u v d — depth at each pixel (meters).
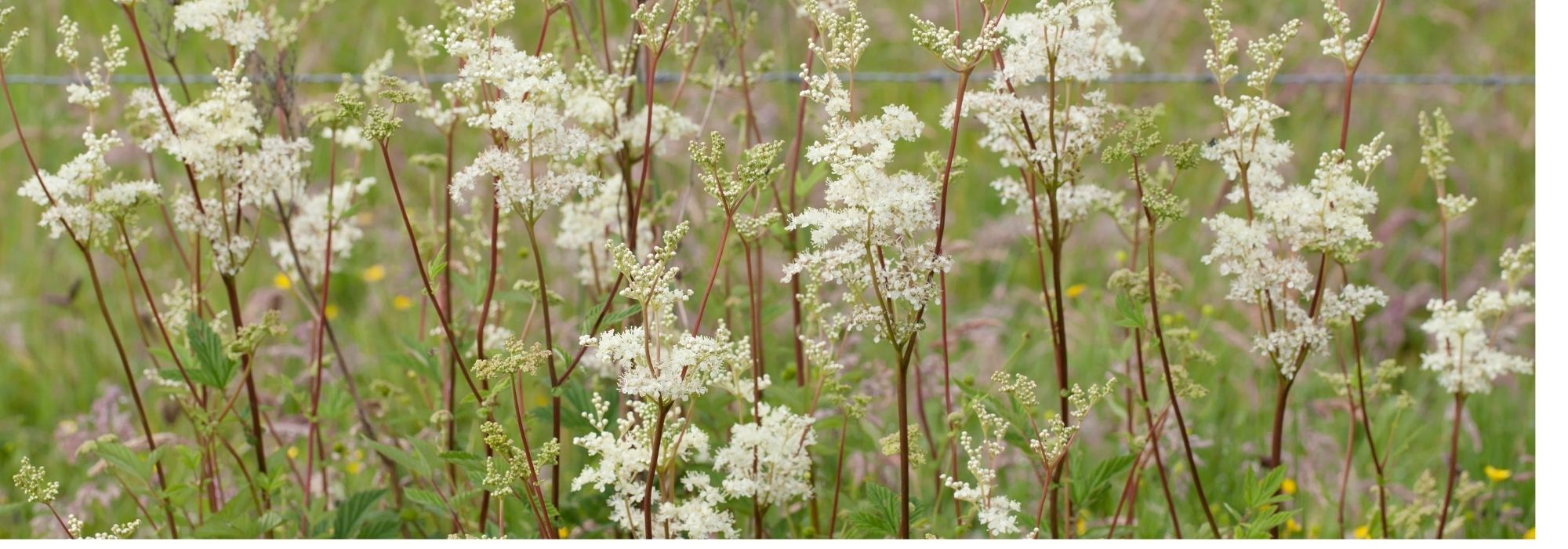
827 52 2.68
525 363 2.67
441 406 3.91
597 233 3.74
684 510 2.78
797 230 3.61
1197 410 4.52
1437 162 3.01
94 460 4.41
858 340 4.64
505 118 2.69
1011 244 5.82
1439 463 4.68
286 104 3.35
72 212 3.07
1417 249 5.86
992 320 4.10
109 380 5.14
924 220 2.56
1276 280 2.87
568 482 3.98
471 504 3.51
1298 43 7.01
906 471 2.69
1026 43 2.88
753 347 3.24
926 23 2.62
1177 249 5.93
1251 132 2.88
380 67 3.63
